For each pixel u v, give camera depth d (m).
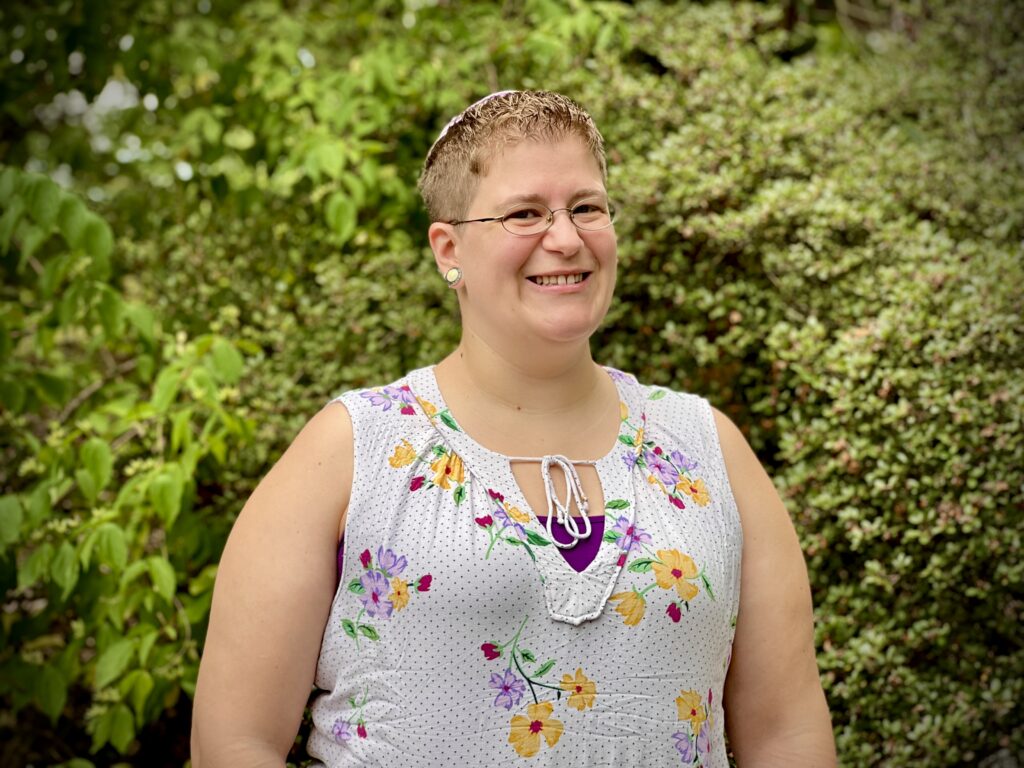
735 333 2.53
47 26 3.13
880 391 2.30
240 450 2.59
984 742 2.31
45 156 3.50
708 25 3.12
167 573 2.26
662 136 2.89
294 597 1.38
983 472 2.28
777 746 1.49
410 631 1.34
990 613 2.35
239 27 3.42
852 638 2.31
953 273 2.40
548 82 2.99
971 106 3.13
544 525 1.39
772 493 1.59
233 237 2.99
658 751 1.35
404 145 3.07
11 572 2.35
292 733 1.42
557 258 1.42
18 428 2.65
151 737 2.79
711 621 1.41
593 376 1.55
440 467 1.42
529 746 1.32
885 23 3.88
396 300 2.75
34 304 3.00
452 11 3.34
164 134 3.22
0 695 2.75
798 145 2.80
